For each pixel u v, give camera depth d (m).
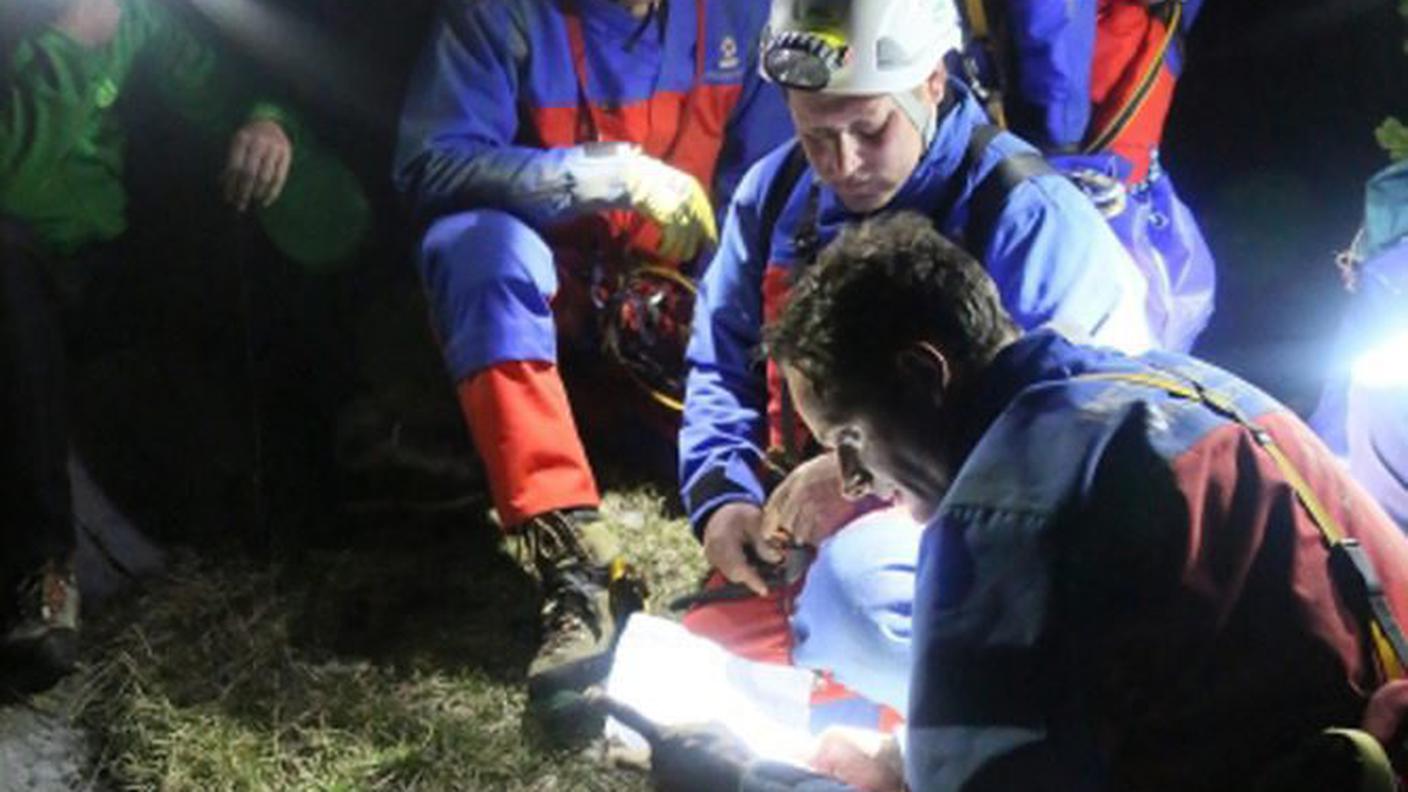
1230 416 2.16
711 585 3.53
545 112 4.01
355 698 3.69
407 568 4.05
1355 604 2.11
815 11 3.02
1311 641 2.08
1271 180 5.11
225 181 4.13
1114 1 4.00
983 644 2.08
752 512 3.33
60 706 3.67
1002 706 2.07
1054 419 2.12
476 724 3.63
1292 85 5.15
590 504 3.71
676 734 2.54
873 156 3.08
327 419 4.37
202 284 4.51
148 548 4.06
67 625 3.65
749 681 2.94
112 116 4.10
